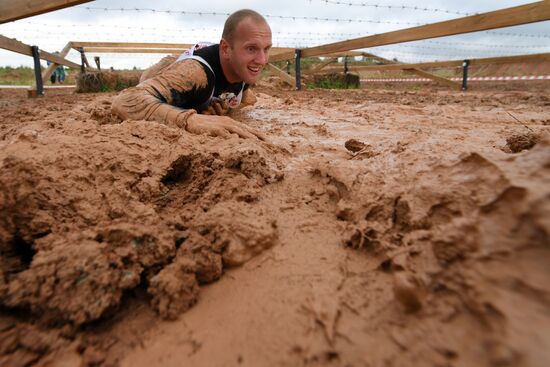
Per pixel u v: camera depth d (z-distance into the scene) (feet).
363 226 4.07
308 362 2.75
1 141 7.83
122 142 6.04
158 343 3.09
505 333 2.28
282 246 4.23
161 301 3.36
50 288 3.18
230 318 3.28
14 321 3.23
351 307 3.18
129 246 3.63
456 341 2.49
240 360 2.85
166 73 9.43
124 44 38.04
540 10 14.99
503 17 16.30
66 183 4.55
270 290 3.57
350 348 2.77
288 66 49.52
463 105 17.28
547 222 2.54
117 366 2.89
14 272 3.79
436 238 3.11
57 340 3.03
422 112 14.49
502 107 15.97
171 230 4.25
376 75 73.15
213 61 9.82
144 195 5.13
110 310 3.34
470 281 2.68
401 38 21.61
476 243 2.84
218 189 5.22
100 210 4.46
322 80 37.83
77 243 3.50
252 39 9.25
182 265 3.57
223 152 6.55
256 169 5.92
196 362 2.88
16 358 2.90
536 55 29.58
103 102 12.07
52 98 23.25
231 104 11.72
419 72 36.81
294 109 15.75
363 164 5.50
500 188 3.07
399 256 3.34
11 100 21.66
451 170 4.08
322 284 3.54
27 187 4.21
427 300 2.83
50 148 5.00
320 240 4.31
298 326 3.08
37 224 4.06
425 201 3.94
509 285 2.51
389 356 2.61
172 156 5.91
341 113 14.35
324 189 5.56
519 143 6.63
